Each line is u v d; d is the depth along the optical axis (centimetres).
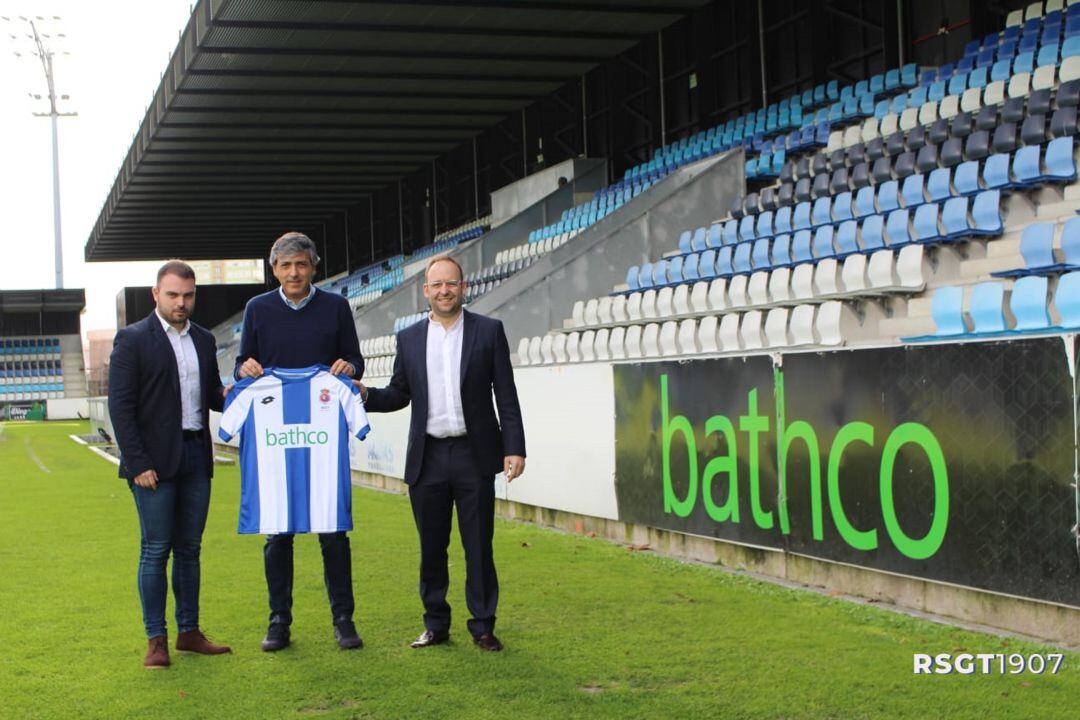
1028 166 848
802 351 540
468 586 443
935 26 1451
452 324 453
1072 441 398
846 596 518
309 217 3872
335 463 446
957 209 830
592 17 1723
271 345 454
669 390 654
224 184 3039
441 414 446
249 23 1678
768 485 570
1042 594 415
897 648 416
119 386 427
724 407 604
